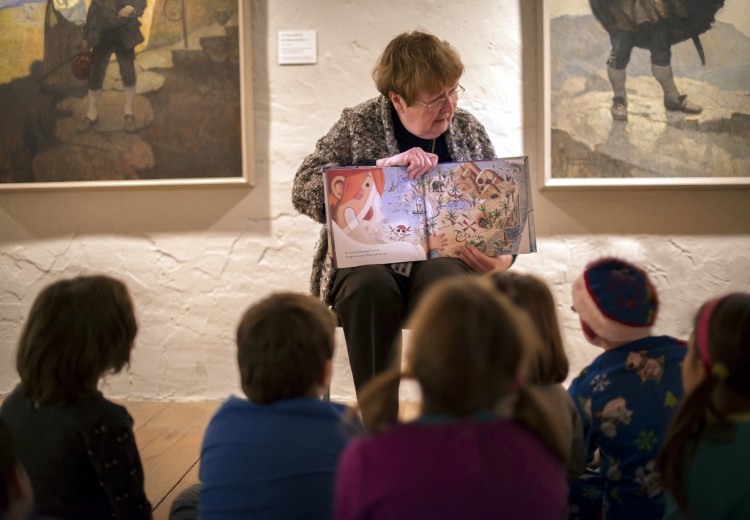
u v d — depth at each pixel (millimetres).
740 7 3166
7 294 3508
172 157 3367
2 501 1226
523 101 3328
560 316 3365
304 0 3350
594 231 3342
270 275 3439
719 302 1479
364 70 3361
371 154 2605
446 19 3334
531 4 3297
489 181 2406
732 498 1368
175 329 3477
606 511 1816
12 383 3520
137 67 3344
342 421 1496
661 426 1739
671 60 3203
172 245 3453
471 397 1183
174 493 2387
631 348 1812
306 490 1411
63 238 3480
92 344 1682
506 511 1144
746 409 1438
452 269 2291
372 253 2373
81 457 1674
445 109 2504
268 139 3398
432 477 1146
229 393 3471
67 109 3383
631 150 3234
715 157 3219
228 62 3309
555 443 1234
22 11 3357
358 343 2340
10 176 3424
